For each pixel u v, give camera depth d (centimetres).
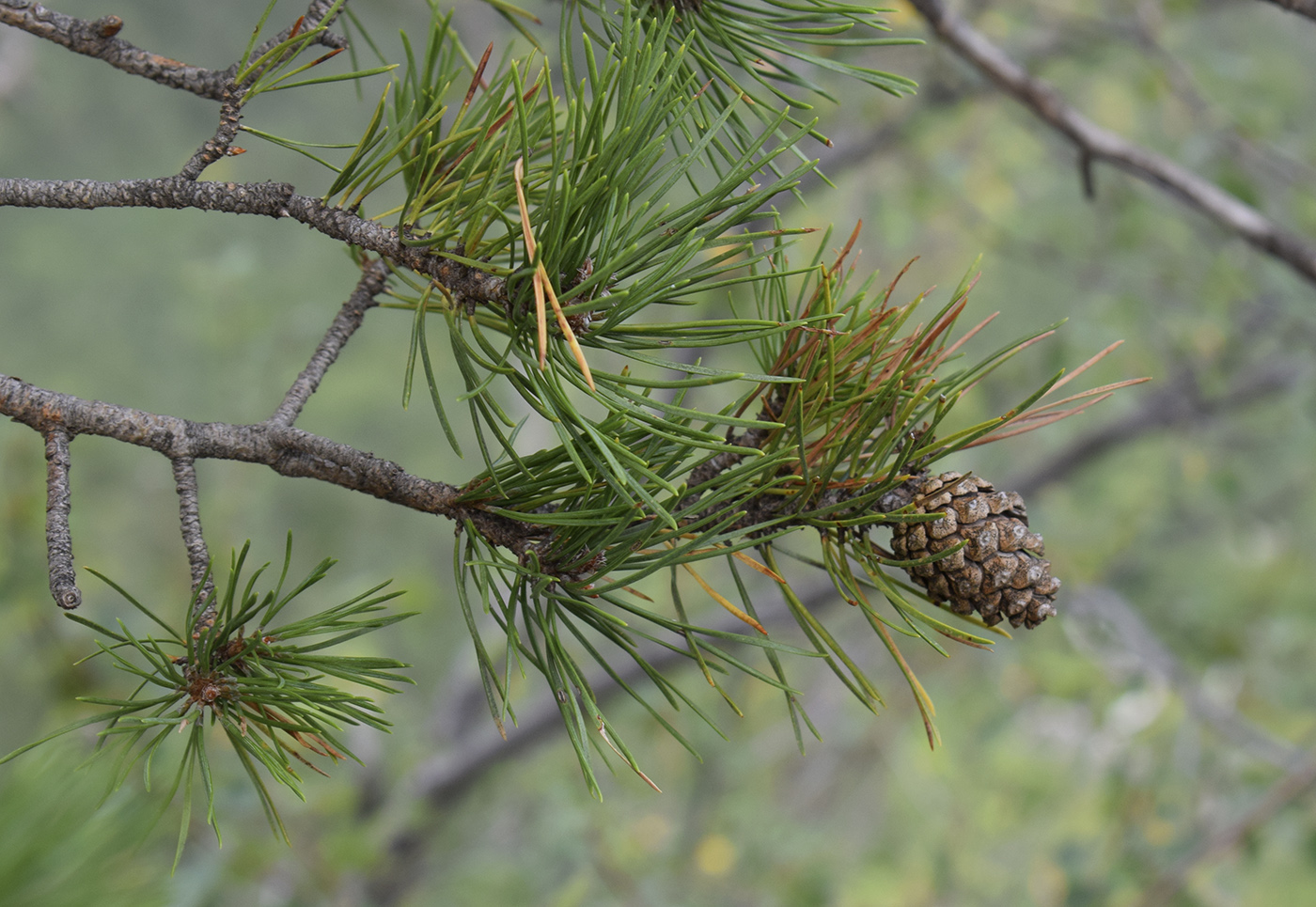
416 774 300
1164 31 303
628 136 106
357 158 108
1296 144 328
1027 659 321
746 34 113
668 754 375
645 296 105
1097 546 359
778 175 110
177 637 107
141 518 479
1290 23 382
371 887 294
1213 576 355
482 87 114
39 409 108
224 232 541
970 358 469
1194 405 349
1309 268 153
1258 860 250
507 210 110
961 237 425
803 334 112
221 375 473
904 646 416
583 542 109
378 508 577
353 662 107
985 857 392
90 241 541
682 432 105
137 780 149
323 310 436
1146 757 286
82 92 493
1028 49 307
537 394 106
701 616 313
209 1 506
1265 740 275
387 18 275
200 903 182
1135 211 341
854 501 109
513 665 335
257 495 436
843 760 467
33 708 280
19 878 101
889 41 112
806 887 333
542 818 318
